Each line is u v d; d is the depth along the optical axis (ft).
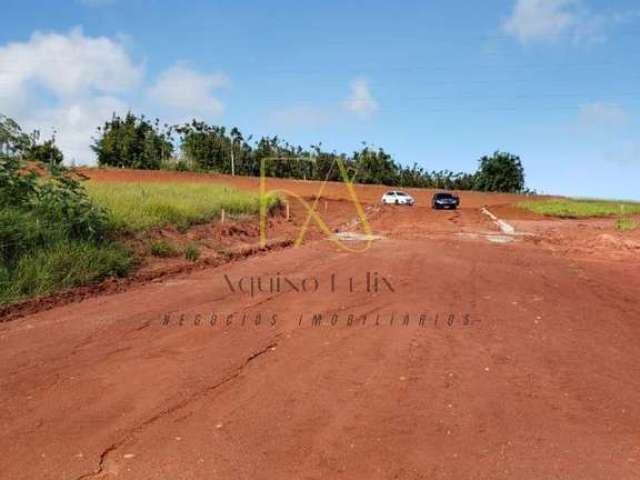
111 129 232.94
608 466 13.92
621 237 73.72
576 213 150.20
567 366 20.81
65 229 36.88
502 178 283.18
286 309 27.50
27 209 36.99
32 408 16.05
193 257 42.39
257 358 20.47
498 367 20.35
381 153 253.65
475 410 16.69
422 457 13.96
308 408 16.42
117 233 42.55
